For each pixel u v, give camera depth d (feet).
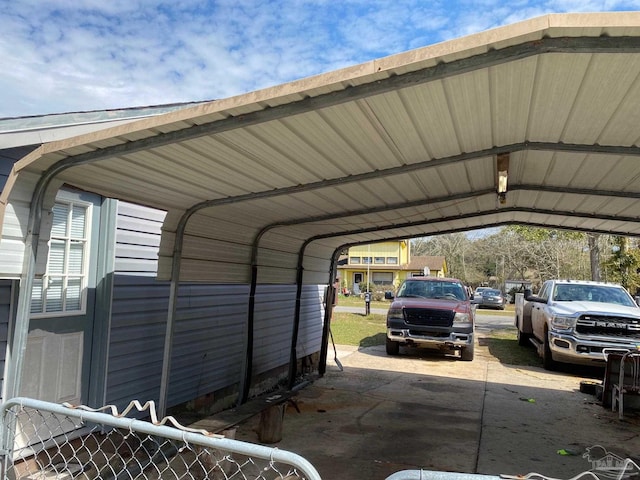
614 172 15.81
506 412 21.81
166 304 19.61
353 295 139.03
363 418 20.40
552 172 16.74
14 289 13.57
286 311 29.45
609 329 29.45
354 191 17.25
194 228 17.03
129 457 15.33
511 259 151.74
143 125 9.79
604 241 80.12
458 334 34.60
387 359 35.60
